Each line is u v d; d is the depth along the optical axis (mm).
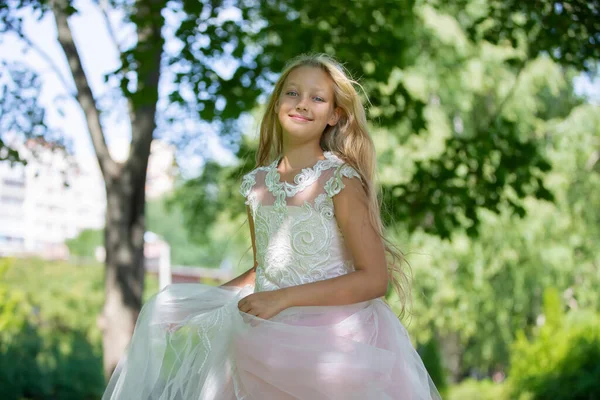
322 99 3039
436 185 7852
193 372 2984
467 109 16219
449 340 20875
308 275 2951
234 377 2840
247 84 7176
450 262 17047
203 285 3279
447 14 14750
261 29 7348
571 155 16469
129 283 7082
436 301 16984
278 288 2994
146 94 6438
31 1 6809
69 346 13258
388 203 7648
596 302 17547
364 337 2869
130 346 3111
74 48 7098
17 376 11992
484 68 15766
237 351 2826
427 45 15266
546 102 18422
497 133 8211
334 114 3137
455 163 8062
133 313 7062
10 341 12203
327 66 3090
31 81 7203
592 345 10875
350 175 2961
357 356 2738
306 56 3168
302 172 3010
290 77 3084
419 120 7859
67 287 14055
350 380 2711
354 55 7328
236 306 3010
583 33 7195
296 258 2963
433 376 15352
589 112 16953
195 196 15383
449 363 20984
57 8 7004
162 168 11977
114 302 7031
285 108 3029
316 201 2959
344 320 2861
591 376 10430
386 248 3168
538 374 11422
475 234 8023
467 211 7918
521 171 8016
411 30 9953
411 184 7938
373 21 7555
